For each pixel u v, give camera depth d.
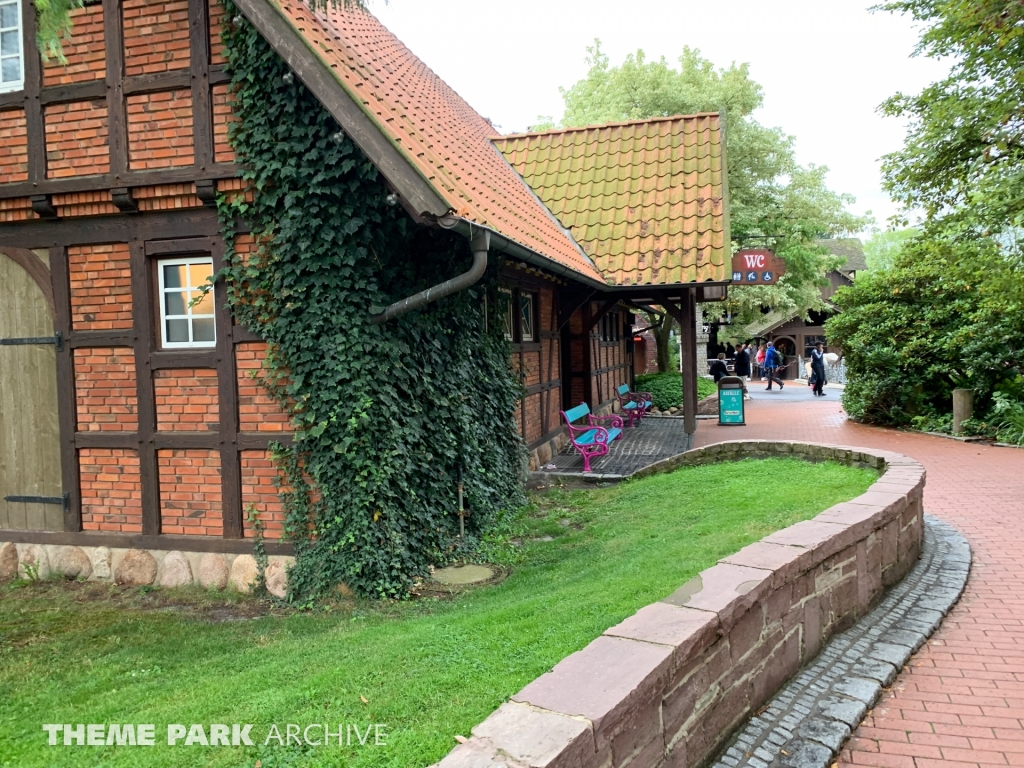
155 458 6.82
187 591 6.66
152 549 6.88
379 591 6.05
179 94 6.51
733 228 22.48
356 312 6.20
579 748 2.22
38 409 7.16
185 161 6.52
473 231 5.88
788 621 3.94
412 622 5.06
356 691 3.37
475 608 5.31
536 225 10.39
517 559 6.75
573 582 5.32
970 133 10.05
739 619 3.40
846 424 16.27
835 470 7.95
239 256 6.48
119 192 6.60
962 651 4.52
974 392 13.94
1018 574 5.96
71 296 7.02
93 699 4.16
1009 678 4.14
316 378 6.22
